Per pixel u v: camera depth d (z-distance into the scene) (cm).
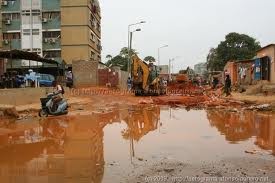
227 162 789
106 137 1165
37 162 816
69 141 1096
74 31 5872
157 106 2445
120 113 1966
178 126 1423
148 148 967
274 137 1121
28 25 5919
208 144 1015
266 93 3031
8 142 1084
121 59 9338
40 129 1356
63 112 1845
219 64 8725
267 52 3681
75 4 5856
